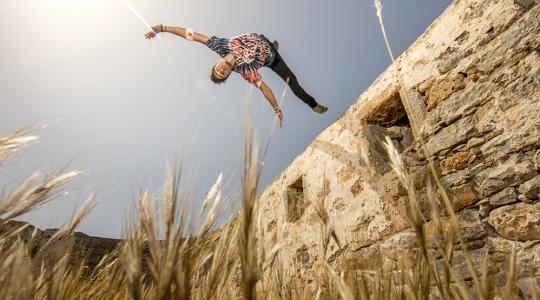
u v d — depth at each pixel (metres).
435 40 3.09
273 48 3.45
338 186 4.02
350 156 3.93
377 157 3.58
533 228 2.13
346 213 3.78
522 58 2.36
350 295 0.61
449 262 0.60
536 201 2.16
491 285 0.53
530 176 2.21
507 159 2.35
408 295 0.73
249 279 0.41
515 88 2.36
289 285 0.90
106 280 0.71
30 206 0.54
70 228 0.64
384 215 3.22
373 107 3.66
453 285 0.61
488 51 2.60
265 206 5.89
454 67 2.85
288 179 5.29
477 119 2.60
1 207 0.50
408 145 3.68
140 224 0.47
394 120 3.77
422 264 0.71
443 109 2.87
